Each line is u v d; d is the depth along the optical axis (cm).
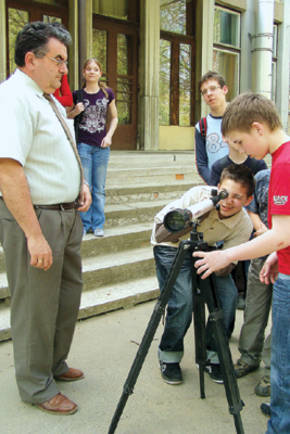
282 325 167
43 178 206
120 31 806
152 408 227
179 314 239
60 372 247
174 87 905
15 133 189
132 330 312
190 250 194
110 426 199
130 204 489
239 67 1000
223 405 231
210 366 256
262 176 250
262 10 957
